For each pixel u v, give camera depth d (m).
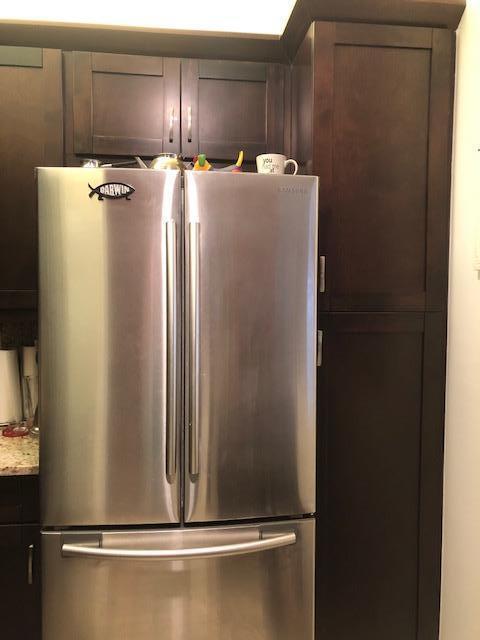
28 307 1.75
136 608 1.41
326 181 1.58
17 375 1.88
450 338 1.65
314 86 1.57
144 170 1.37
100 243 1.37
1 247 1.73
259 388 1.42
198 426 1.40
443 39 1.62
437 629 1.69
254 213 1.40
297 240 1.43
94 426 1.38
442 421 1.67
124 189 1.36
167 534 1.41
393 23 1.60
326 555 1.62
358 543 1.64
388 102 1.61
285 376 1.43
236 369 1.41
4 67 1.72
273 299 1.42
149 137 1.82
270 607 1.46
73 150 1.78
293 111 1.85
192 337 1.38
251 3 1.86
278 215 1.42
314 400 1.46
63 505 1.39
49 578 1.40
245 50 1.87
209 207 1.39
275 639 1.47
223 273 1.40
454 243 1.63
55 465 1.38
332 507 1.62
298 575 1.48
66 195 1.36
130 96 1.81
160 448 1.40
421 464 1.66
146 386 1.39
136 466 1.39
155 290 1.38
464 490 1.56
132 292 1.38
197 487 1.41
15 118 1.73
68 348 1.37
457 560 1.59
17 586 1.52
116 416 1.38
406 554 1.66
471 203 1.53
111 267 1.37
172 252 1.36
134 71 1.80
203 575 1.42
